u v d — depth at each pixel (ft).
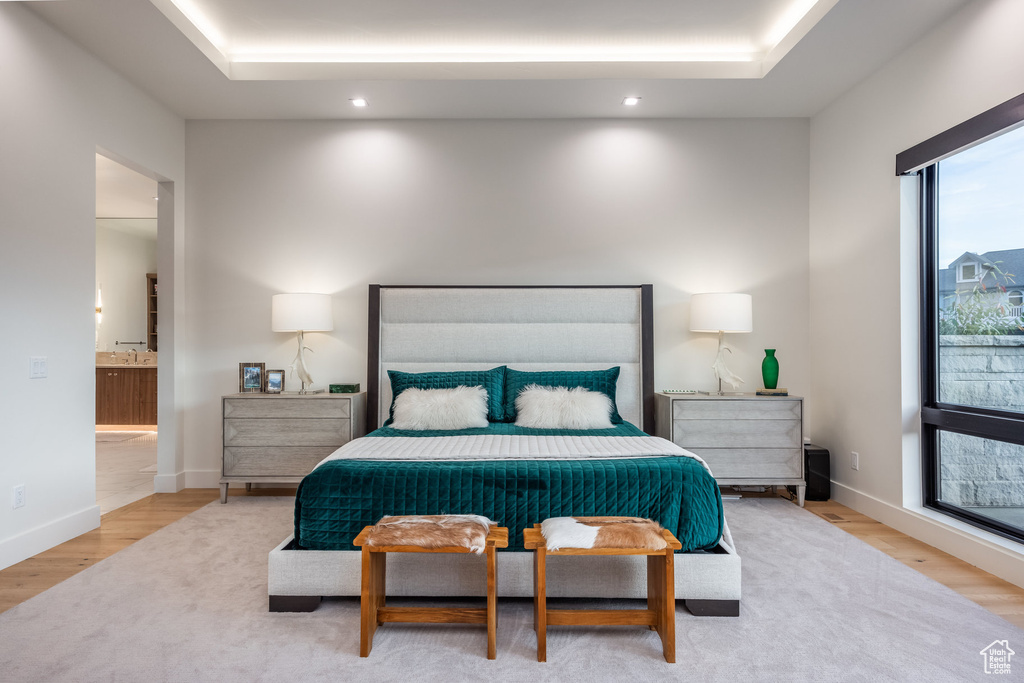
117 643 6.49
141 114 12.44
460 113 13.88
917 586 8.13
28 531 9.32
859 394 12.14
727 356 14.16
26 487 9.33
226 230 14.15
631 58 12.35
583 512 7.51
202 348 14.08
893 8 9.40
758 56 12.28
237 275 14.14
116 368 23.49
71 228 10.36
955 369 10.04
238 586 8.13
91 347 10.80
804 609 7.40
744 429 12.52
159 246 13.82
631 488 7.59
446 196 14.24
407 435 11.09
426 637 6.72
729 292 13.93
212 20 10.93
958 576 8.50
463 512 7.49
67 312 10.24
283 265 14.19
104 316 24.50
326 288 14.20
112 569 8.74
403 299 13.91
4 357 8.95
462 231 14.24
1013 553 8.22
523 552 7.47
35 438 9.52
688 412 12.54
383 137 14.24
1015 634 6.72
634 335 13.92
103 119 11.24
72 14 9.64
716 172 14.25
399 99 13.05
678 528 7.50
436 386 12.85
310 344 14.16
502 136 14.24
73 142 10.43
